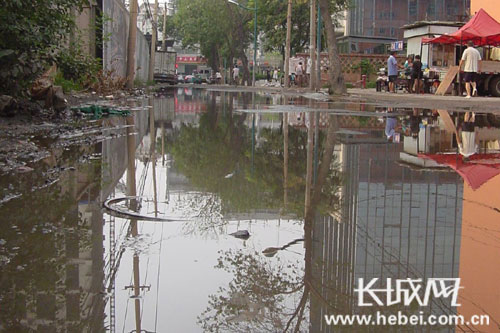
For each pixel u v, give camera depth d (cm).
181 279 298
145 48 3978
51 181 534
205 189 521
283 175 589
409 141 868
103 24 1802
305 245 358
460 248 350
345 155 725
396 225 402
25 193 479
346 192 507
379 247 352
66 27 1075
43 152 712
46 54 1026
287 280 298
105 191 501
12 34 899
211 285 290
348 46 4578
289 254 340
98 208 441
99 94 1852
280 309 262
